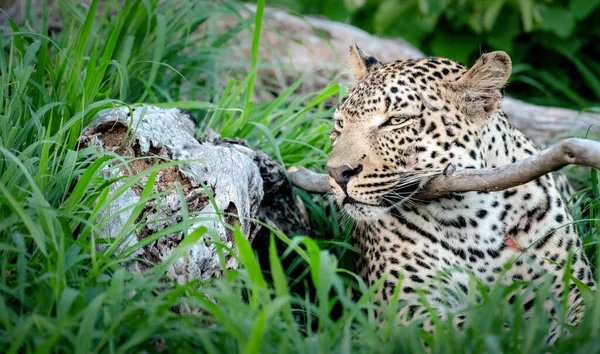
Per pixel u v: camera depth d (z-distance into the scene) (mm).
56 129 9258
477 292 8672
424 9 16516
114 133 8953
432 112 8680
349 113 8812
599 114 15047
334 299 7078
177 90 12102
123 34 11359
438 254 8953
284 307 6703
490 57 8688
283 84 14195
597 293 6930
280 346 6348
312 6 20031
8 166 8156
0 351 6297
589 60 18219
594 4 16953
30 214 7582
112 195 7633
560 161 7402
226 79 13328
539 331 6734
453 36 17625
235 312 6629
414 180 8578
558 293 8867
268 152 10781
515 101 15508
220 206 8312
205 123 11539
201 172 8477
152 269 7148
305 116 11586
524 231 8945
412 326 6930
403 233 9039
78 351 6152
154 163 8633
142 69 11414
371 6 19203
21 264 6984
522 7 16234
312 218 10695
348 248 9617
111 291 6672
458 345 6523
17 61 10047
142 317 6625
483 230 8875
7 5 12031
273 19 16562
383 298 9055
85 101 9312
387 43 17172
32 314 6383
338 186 8625
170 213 8195
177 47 11773
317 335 6746
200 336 6363
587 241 9914
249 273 6926
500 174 7961
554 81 16531
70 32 11141
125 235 7770
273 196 9984
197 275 7742
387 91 8602
